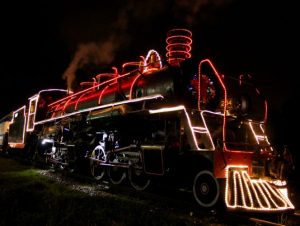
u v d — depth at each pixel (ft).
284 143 50.01
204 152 23.67
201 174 24.52
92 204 22.95
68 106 47.88
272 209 22.49
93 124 37.09
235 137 28.94
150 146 27.96
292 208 23.73
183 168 27.63
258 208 22.17
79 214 20.15
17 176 37.17
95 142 38.50
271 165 26.48
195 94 27.37
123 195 28.12
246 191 23.36
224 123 24.50
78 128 41.91
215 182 23.53
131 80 33.86
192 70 27.76
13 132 69.82
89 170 43.88
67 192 28.17
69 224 18.31
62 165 45.68
